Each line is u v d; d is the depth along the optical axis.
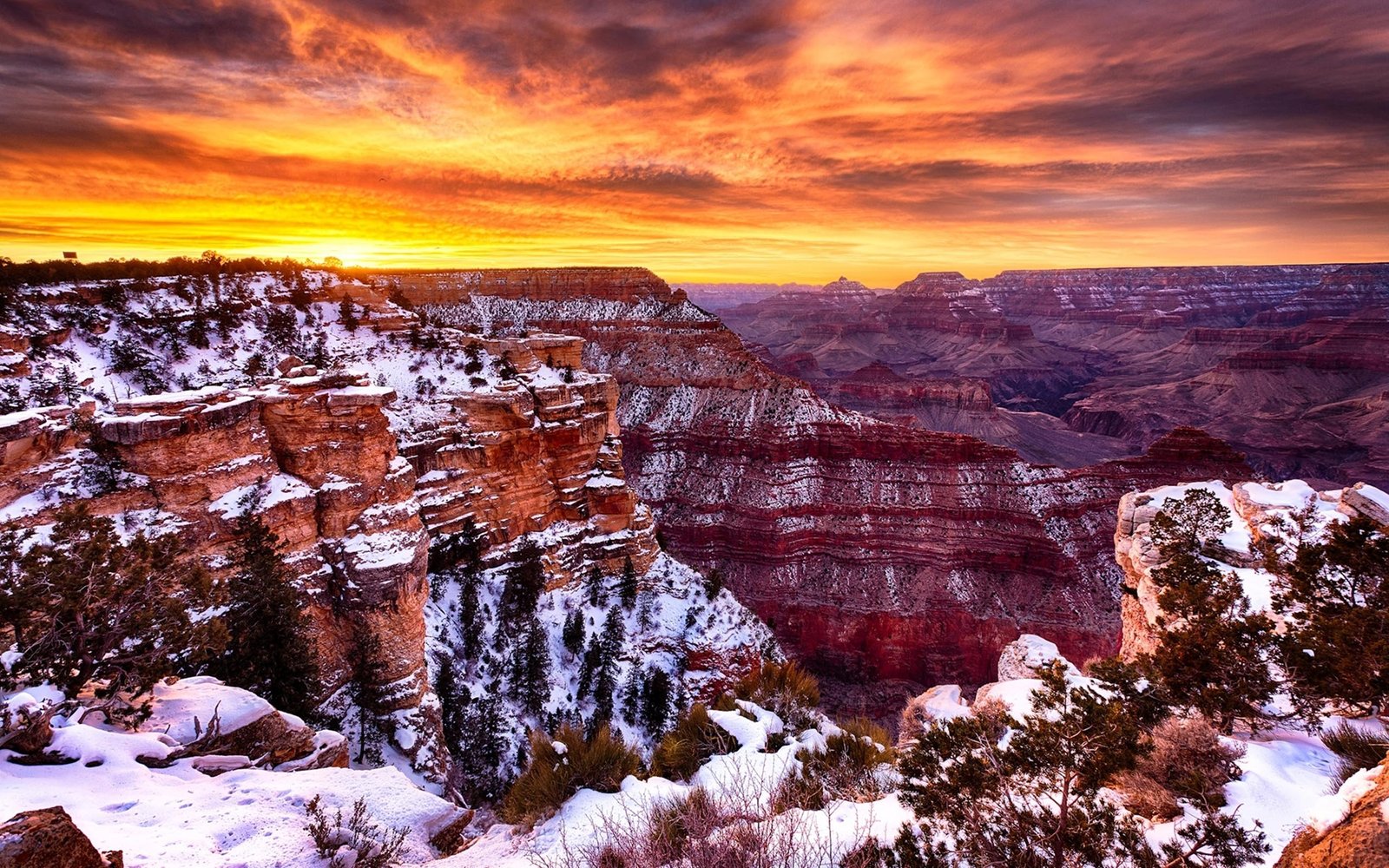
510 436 58.91
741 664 57.66
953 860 8.52
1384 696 13.24
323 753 16.95
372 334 66.19
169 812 10.31
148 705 14.71
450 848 11.72
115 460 30.20
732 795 10.24
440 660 43.62
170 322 54.44
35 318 46.44
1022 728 9.81
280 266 69.88
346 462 37.41
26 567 14.90
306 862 9.10
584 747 11.91
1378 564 15.10
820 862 8.18
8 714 11.70
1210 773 10.81
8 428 26.25
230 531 32.31
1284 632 17.67
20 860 6.25
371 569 35.44
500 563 56.97
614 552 63.69
